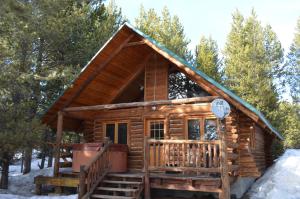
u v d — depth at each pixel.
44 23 12.73
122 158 12.59
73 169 12.29
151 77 13.31
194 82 12.66
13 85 11.59
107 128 14.27
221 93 10.57
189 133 12.39
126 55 12.78
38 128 11.45
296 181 11.39
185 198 10.94
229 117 11.77
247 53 28.59
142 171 12.68
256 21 30.66
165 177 9.57
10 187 13.23
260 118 10.53
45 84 16.17
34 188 13.15
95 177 10.05
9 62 11.93
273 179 11.88
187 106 12.48
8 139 10.56
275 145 20.34
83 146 12.13
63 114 13.27
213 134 11.88
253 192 11.66
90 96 13.79
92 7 19.48
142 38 11.72
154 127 13.26
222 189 8.79
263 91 25.91
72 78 12.40
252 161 11.77
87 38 17.08
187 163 10.12
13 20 10.31
